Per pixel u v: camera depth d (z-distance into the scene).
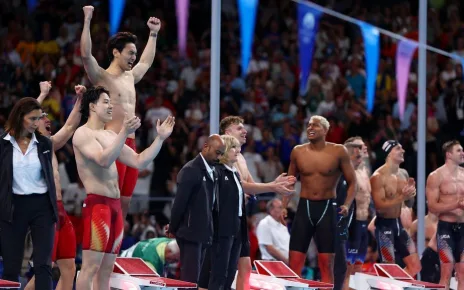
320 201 16.09
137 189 24.52
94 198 12.88
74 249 13.68
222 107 28.14
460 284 18.05
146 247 16.88
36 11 28.94
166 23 30.61
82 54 13.92
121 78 14.41
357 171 18.45
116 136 13.13
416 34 32.41
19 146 12.21
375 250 21.97
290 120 28.22
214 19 16.88
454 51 32.53
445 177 18.02
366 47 21.86
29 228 12.50
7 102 26.44
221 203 14.40
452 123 30.33
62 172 23.19
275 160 26.12
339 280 16.83
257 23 31.52
